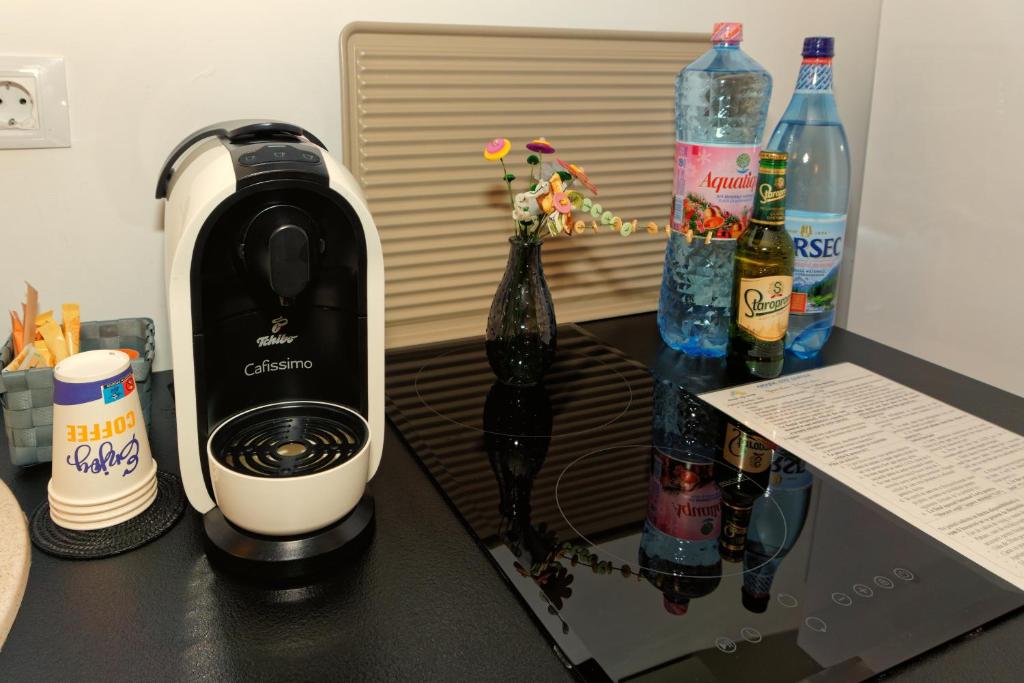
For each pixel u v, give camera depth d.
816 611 0.64
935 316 1.35
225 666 0.58
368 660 0.59
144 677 0.57
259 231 0.65
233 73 0.97
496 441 0.90
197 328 0.66
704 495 0.80
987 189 1.23
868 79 1.38
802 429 0.93
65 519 0.72
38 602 0.64
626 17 1.17
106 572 0.67
